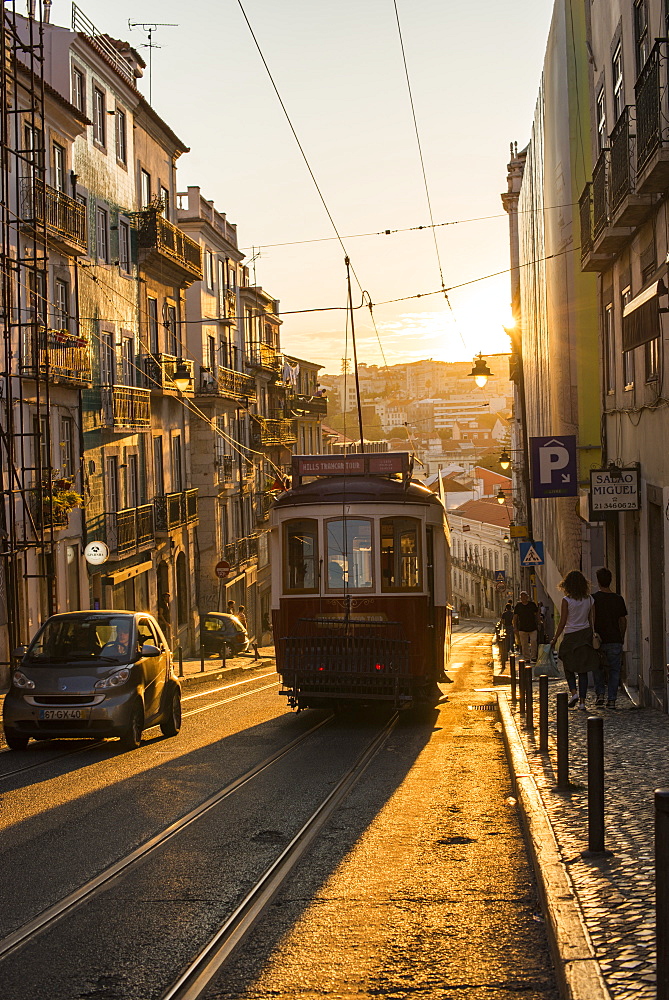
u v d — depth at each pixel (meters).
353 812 9.70
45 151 28.89
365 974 5.46
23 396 27.47
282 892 7.08
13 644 23.98
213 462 47.88
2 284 24.98
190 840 8.59
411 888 7.06
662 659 15.92
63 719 13.75
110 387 33.66
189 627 44.19
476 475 115.06
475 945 5.87
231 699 23.22
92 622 15.09
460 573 102.75
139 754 13.62
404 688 16.64
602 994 4.50
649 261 15.98
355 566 17.05
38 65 31.45
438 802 10.07
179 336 43.94
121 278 36.72
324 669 16.66
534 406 40.97
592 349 27.28
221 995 5.24
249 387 54.72
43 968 5.65
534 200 37.56
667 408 14.55
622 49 17.06
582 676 15.03
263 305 63.62
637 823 7.72
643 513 16.66
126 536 34.78
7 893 7.05
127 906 6.76
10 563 24.17
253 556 56.19
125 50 40.66
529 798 8.80
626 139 15.59
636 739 11.88
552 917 5.64
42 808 9.91
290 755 13.50
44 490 27.12
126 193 37.66
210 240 50.97
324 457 17.94
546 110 30.88
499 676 26.61
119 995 5.27
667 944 4.12
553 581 32.69
